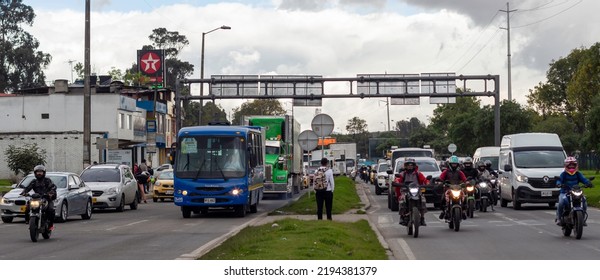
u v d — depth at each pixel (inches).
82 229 983.0
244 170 1219.9
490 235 847.1
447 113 5236.2
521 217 1140.5
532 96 4687.5
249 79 2255.2
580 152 3801.7
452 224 927.7
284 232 772.0
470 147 3786.9
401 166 1455.5
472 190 1076.5
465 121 3794.3
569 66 4552.2
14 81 4195.4
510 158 1402.6
